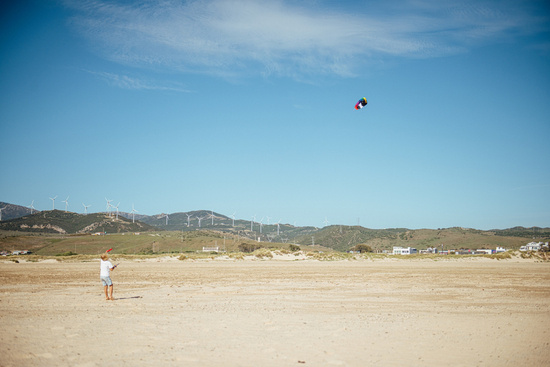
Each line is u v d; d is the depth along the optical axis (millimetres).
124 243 165125
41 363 10461
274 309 19828
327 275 42531
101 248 154875
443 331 14883
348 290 28297
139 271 48156
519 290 28578
